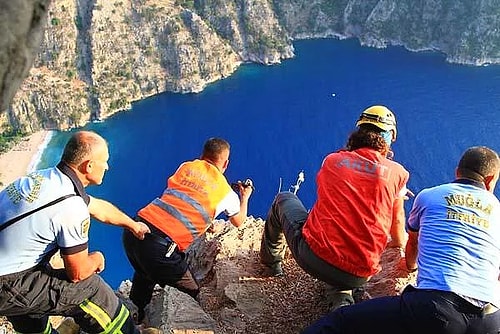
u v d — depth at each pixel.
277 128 108.56
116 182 96.81
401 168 7.20
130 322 6.73
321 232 7.06
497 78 127.75
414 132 100.50
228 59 141.12
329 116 112.06
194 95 131.50
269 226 8.66
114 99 126.94
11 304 5.73
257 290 8.74
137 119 121.69
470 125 101.50
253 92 128.00
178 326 8.06
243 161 98.25
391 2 153.50
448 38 149.62
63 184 5.79
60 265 9.50
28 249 5.59
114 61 132.88
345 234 6.88
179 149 106.31
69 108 120.88
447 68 136.12
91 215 6.85
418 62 142.12
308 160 97.75
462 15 147.12
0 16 2.49
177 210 7.89
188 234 7.88
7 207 5.66
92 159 5.97
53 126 120.25
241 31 147.38
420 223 6.52
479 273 5.84
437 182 86.25
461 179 6.59
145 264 7.90
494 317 5.72
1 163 108.38
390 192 6.99
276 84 131.50
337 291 7.79
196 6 147.88
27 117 118.94
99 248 77.31
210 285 9.38
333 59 147.00
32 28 2.62
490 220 6.15
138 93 131.88
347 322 6.07
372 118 7.32
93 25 132.25
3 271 5.57
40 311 5.98
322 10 163.50
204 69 137.38
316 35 164.12
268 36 147.00
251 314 8.33
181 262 8.11
